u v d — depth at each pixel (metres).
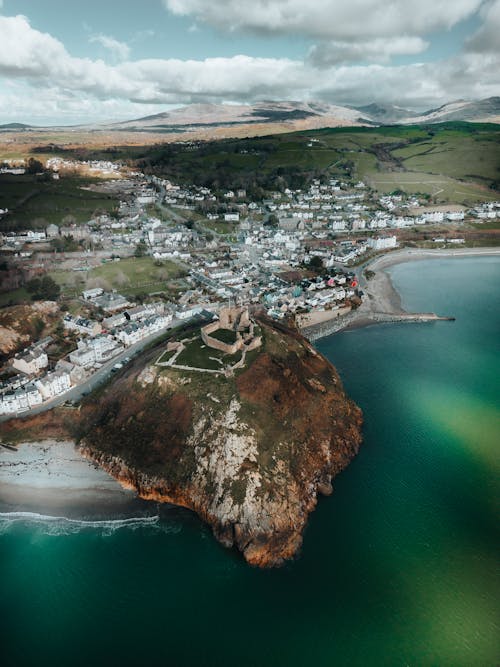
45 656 78.88
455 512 106.81
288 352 147.12
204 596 88.50
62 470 119.69
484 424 138.38
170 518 106.31
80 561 96.06
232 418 117.19
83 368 160.88
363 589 89.00
